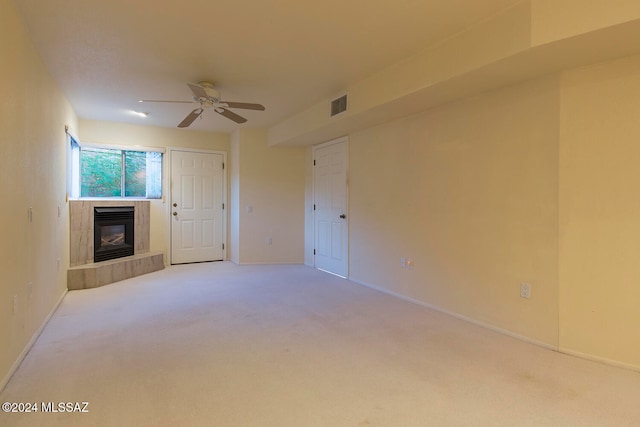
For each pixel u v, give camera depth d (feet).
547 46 7.51
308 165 20.84
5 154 7.20
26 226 8.64
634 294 7.99
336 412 6.25
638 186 7.91
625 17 6.58
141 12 8.18
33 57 9.45
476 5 7.91
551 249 9.04
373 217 15.28
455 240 11.59
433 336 9.86
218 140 21.86
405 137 13.53
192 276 17.58
